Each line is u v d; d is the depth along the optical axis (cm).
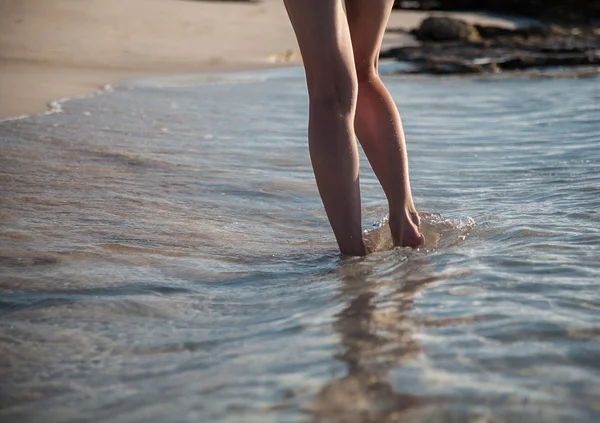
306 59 229
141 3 1565
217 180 370
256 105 673
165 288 211
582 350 147
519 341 152
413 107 696
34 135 475
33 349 167
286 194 346
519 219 268
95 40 1175
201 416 129
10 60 945
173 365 155
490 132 533
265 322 177
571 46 1345
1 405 141
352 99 230
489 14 2122
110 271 226
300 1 226
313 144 229
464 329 159
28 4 1384
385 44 1485
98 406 138
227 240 268
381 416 123
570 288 185
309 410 126
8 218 288
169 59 1080
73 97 677
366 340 157
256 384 139
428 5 2191
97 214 299
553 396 128
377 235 259
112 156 419
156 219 295
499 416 122
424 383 134
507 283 190
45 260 236
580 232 242
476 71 1073
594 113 584
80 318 187
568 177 355
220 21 1497
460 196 333
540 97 732
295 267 230
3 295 204
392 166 248
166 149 449
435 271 206
